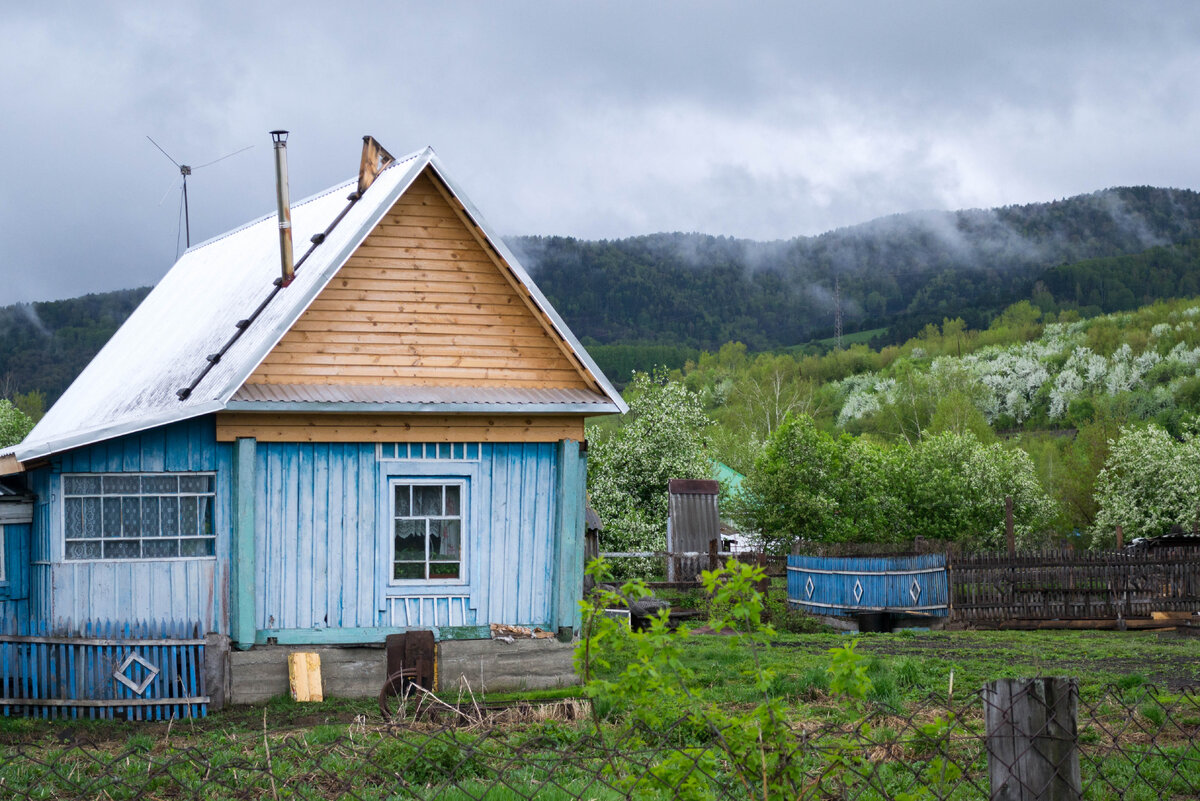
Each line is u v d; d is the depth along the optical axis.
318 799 7.95
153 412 16.00
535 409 15.88
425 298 16.17
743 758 5.16
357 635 15.39
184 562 15.10
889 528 41.47
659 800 5.79
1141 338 135.75
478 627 15.77
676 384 43.59
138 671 13.86
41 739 12.02
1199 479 45.91
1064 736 5.22
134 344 22.81
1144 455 48.03
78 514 14.88
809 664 16.59
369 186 18.27
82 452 14.81
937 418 90.38
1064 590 27.25
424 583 15.78
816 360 168.50
